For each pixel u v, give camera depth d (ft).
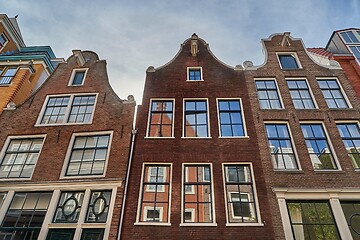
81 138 34.19
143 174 30.32
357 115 34.91
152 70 41.27
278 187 28.45
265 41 45.06
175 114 35.78
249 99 37.09
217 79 39.81
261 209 27.30
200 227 26.30
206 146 32.35
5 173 31.86
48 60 51.67
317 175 29.68
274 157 31.81
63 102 38.45
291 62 42.42
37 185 29.78
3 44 56.90
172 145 32.55
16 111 37.50
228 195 28.73
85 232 26.61
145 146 32.55
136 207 27.76
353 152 32.24
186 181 29.86
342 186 28.73
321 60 49.44
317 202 28.02
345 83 38.75
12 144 34.47
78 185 29.43
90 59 43.98
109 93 38.55
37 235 26.94
